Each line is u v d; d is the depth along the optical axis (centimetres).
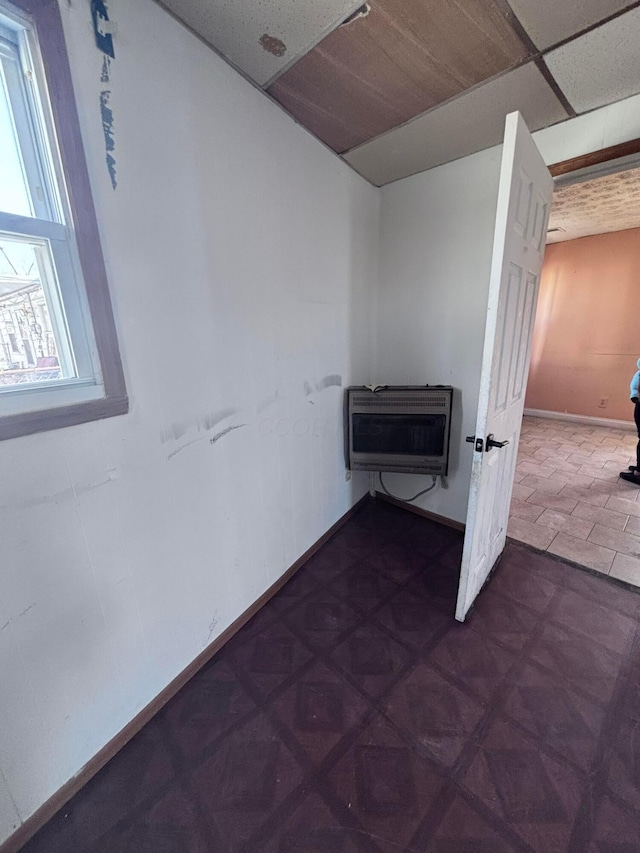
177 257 114
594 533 230
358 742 118
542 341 488
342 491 237
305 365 183
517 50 118
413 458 216
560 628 159
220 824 99
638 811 99
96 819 101
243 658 149
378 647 152
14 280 82
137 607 118
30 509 89
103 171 92
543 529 235
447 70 127
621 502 270
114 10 90
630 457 356
